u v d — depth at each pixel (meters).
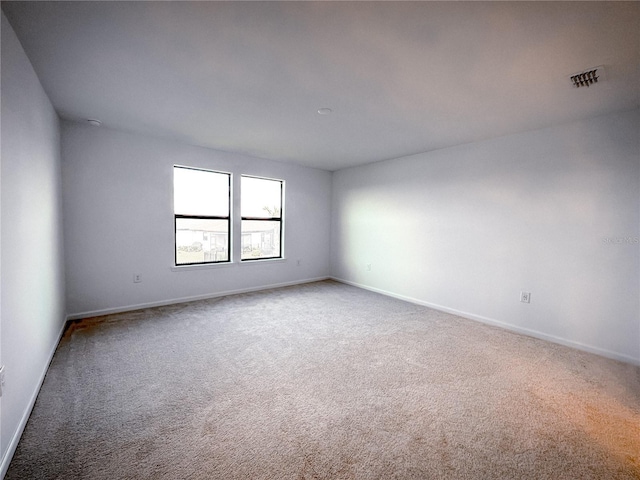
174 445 1.53
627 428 1.70
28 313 1.82
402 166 4.48
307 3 1.41
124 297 3.65
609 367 2.45
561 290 2.93
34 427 1.64
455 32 1.60
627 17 1.44
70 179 3.22
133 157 3.62
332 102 2.55
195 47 1.79
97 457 1.44
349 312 3.79
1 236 1.42
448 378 2.23
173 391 2.01
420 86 2.23
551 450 1.53
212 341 2.84
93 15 1.51
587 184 2.77
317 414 1.79
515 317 3.26
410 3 1.39
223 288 4.53
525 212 3.17
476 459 1.46
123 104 2.66
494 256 3.43
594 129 2.72
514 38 1.64
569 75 2.02
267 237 5.10
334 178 5.77
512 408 1.88
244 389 2.05
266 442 1.56
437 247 4.01
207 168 4.20
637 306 2.52
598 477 1.37
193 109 2.76
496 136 3.37
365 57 1.87
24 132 1.83
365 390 2.05
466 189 3.69
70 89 2.37
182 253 4.18
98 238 3.44
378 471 1.38
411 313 3.79
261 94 2.42
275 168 4.99
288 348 2.71
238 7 1.44
